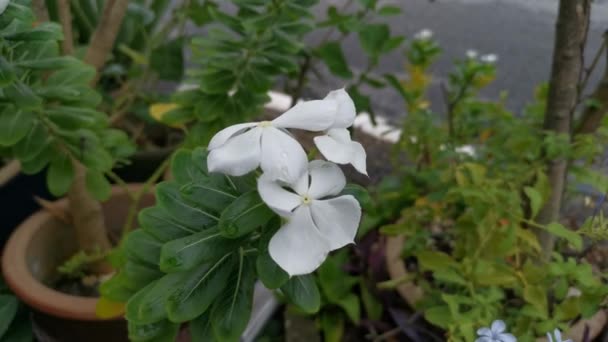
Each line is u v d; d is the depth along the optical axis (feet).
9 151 1.22
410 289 1.34
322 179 0.66
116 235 1.60
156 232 0.84
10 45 0.99
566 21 1.11
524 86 2.16
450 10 2.67
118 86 2.16
